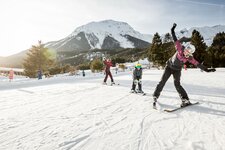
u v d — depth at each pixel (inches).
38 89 400.5
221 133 138.3
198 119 170.7
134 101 251.6
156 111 199.0
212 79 572.4
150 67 2610.7
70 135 134.5
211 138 129.8
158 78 645.3
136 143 122.3
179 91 218.1
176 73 211.6
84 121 165.8
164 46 2324.1
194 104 226.1
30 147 116.3
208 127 150.6
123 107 217.2
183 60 196.9
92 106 222.7
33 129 146.5
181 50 197.6
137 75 324.5
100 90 361.4
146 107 216.7
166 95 292.4
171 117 177.3
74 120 168.7
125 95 300.8
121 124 157.9
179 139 128.6
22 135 134.7
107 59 464.4
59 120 168.9
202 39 1713.8
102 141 125.0
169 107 215.8
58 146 117.6
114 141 125.2
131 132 140.6
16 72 2397.9
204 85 422.9
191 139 128.3
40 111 201.5
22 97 295.6
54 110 205.0
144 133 138.8
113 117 177.6
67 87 415.8
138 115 183.9
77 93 325.4
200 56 1690.5
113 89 374.9
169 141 125.6
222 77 647.1
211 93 311.1
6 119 172.7
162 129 146.8
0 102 253.1
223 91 333.1
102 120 168.4
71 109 208.7
